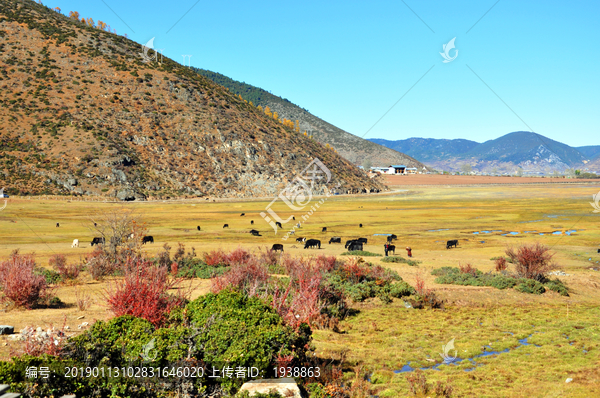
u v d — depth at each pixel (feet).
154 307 33.68
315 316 55.01
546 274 88.63
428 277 89.56
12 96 457.68
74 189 363.97
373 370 40.14
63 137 420.36
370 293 73.67
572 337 52.54
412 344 49.37
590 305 73.10
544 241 160.45
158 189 415.23
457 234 188.14
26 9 638.12
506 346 49.08
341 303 64.28
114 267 76.79
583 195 432.25
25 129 416.46
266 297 41.91
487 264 108.78
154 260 83.97
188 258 94.43
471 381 38.01
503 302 73.15
